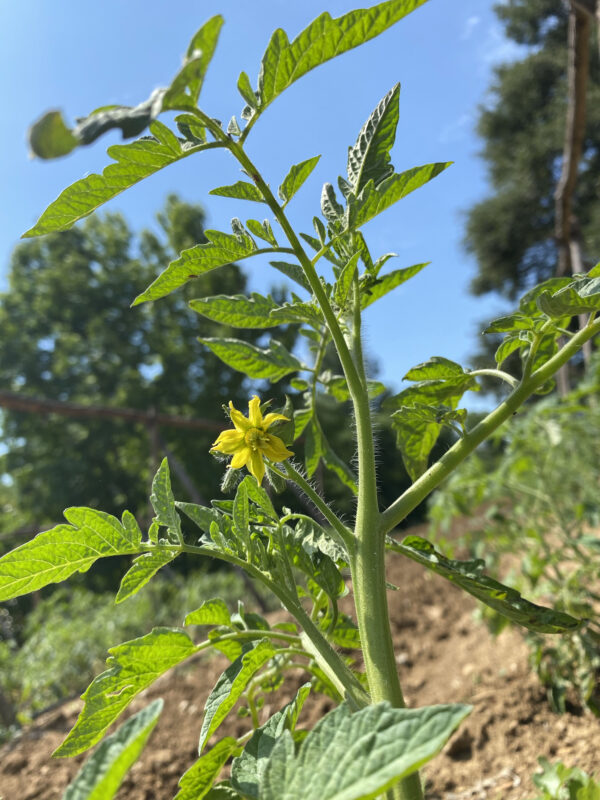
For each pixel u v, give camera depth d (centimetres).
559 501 62
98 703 19
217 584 164
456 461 21
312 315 23
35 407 116
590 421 69
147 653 20
